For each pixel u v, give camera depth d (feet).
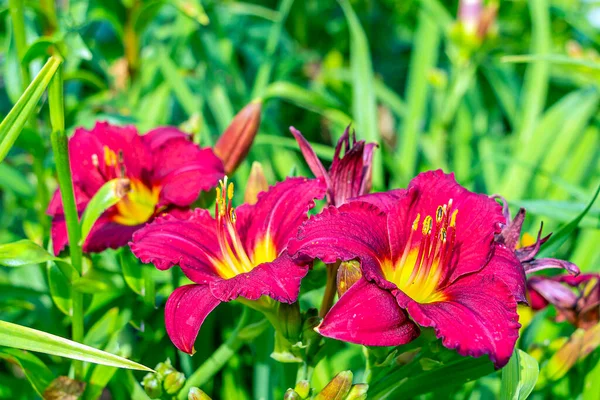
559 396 3.21
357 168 2.78
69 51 3.49
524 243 3.00
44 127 3.57
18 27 3.13
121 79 3.88
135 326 3.05
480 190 4.10
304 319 2.73
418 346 2.67
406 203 2.68
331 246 2.56
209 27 4.33
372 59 5.29
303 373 2.78
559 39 5.13
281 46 4.81
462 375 2.78
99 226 2.93
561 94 4.97
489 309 2.55
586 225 3.21
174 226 2.72
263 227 2.75
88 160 2.99
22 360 2.82
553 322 3.29
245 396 3.31
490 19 3.84
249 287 2.55
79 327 2.91
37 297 3.31
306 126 4.63
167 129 3.06
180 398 2.84
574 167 4.04
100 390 2.91
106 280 2.91
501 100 4.59
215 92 3.92
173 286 3.10
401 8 5.21
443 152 4.00
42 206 3.36
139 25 3.73
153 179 3.00
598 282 2.99
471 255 2.65
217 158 3.01
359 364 3.34
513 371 2.65
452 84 4.05
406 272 2.69
